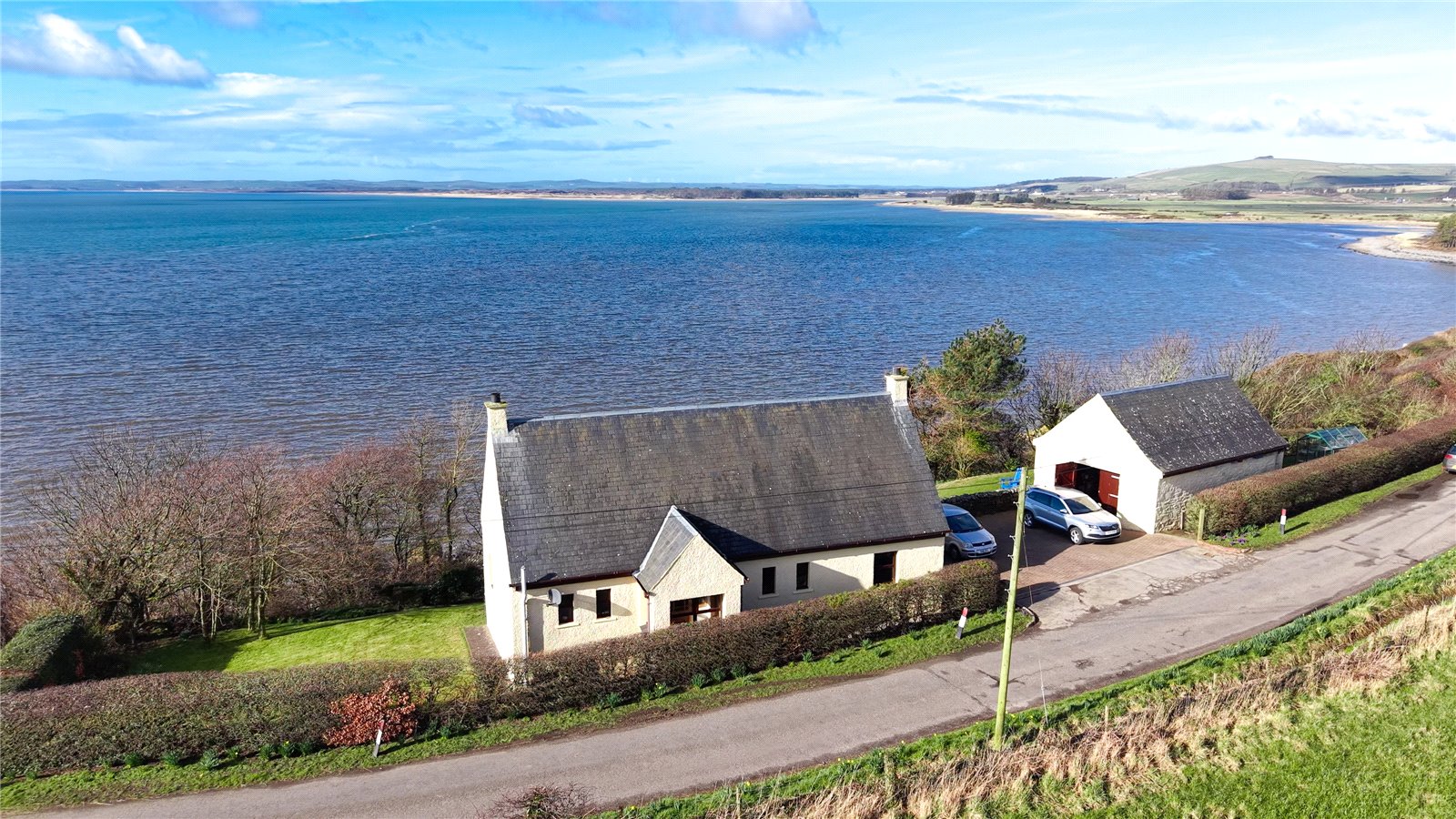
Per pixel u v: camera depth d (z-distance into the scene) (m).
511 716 31.64
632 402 84.56
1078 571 43.69
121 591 41.50
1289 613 38.12
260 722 29.59
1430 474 55.81
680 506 38.88
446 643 40.81
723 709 32.03
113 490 47.19
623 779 27.98
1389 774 25.66
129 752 29.31
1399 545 44.94
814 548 39.34
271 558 42.19
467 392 86.69
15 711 29.08
